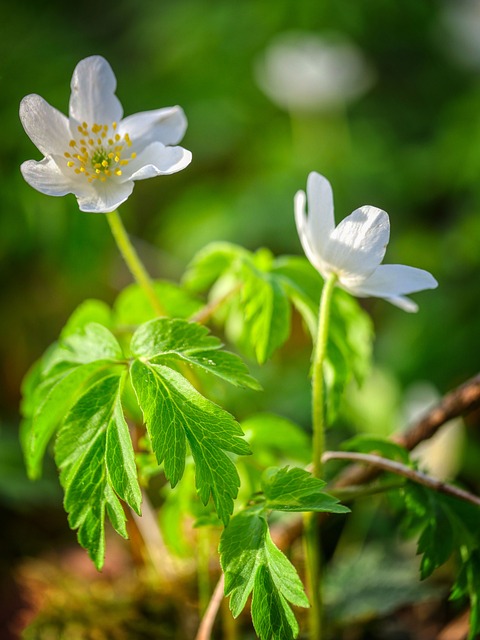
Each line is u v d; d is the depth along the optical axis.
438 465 0.42
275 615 0.25
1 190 0.47
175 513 0.31
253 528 0.26
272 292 0.29
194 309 0.33
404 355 0.56
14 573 0.39
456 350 0.55
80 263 0.49
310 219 0.27
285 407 0.49
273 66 0.72
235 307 0.32
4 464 0.42
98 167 0.27
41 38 0.74
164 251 0.71
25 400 0.31
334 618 0.34
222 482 0.25
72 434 0.26
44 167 0.27
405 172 0.73
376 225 0.26
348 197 0.71
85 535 0.25
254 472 0.30
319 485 0.26
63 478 0.26
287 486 0.26
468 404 0.29
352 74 0.74
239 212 0.68
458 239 0.62
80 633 0.33
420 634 0.36
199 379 0.31
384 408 0.50
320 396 0.27
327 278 0.27
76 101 0.28
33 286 0.56
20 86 0.55
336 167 0.73
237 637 0.32
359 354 0.31
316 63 0.72
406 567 0.36
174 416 0.25
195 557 0.34
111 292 0.61
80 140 0.27
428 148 0.74
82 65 0.27
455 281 0.60
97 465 0.26
